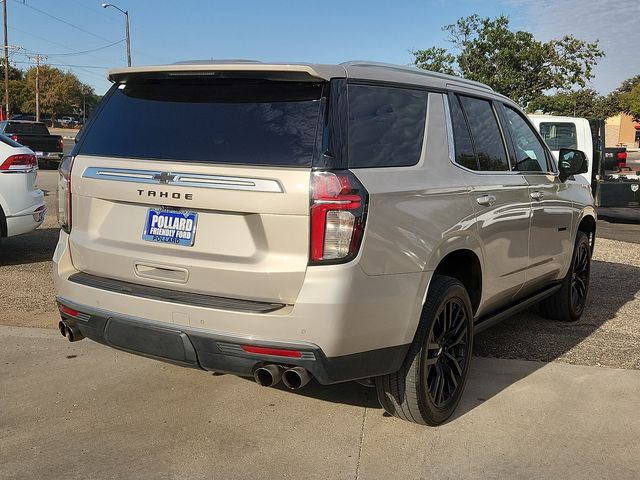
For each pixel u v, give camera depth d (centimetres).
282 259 303
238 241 313
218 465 329
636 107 4619
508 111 491
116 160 348
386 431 368
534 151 518
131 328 331
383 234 315
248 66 320
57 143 2352
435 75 408
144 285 339
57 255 375
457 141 401
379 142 335
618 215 1541
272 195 300
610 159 1470
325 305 295
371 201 308
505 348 519
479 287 412
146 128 351
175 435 360
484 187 407
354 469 327
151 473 320
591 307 659
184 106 345
